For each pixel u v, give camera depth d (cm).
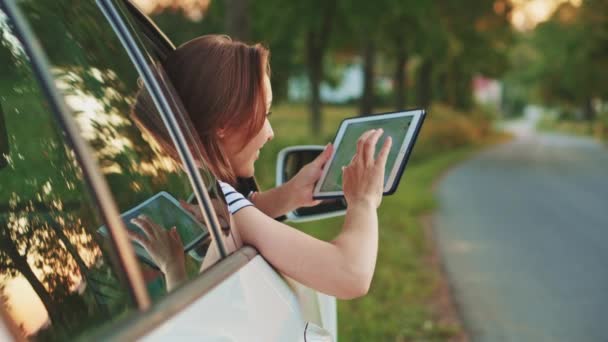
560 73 6469
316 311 178
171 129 132
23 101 114
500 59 3928
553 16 3484
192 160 134
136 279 103
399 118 174
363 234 146
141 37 137
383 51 2941
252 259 141
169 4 1645
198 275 121
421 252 856
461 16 2328
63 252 118
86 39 117
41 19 108
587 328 562
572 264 805
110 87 119
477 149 4094
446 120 4156
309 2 2033
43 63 101
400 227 1030
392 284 672
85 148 103
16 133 120
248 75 162
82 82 113
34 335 112
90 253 111
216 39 166
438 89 5106
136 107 124
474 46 3253
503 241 950
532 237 990
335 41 2317
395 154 165
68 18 115
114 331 95
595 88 5816
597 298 653
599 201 1504
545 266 793
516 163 2939
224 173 160
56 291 117
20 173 124
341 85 5888
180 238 121
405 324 551
